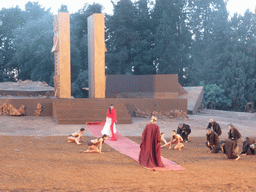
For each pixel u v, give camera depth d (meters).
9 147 12.45
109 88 34.50
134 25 71.31
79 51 61.66
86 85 59.41
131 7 70.69
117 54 66.38
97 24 25.92
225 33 73.75
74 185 7.40
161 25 68.50
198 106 38.00
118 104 24.42
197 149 14.64
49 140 15.38
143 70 69.62
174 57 67.94
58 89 25.69
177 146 14.30
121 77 34.81
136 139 17.02
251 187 7.87
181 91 38.66
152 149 10.20
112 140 16.08
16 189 6.86
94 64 25.95
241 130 22.81
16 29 77.06
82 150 12.77
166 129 21.28
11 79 70.50
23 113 23.06
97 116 22.42
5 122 20.28
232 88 62.69
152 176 8.71
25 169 8.73
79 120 21.36
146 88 34.84
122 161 10.83
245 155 13.34
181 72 70.81
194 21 84.31
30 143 14.01
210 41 76.50
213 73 67.19
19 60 64.75
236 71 63.34
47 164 9.55
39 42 63.66
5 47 73.38
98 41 25.97
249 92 63.78
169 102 26.84
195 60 72.81
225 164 10.97
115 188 7.31
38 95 30.08
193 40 78.56
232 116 35.78
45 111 23.61
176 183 8.02
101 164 10.02
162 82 34.41
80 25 68.75
